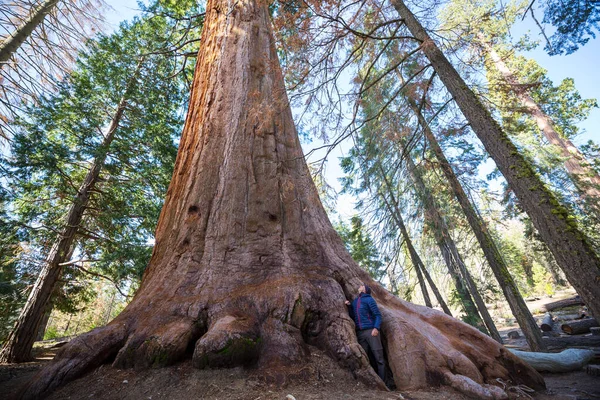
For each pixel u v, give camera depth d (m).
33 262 9.62
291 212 5.06
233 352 3.09
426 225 11.69
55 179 9.73
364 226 11.54
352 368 3.32
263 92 6.18
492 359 4.04
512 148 4.39
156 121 11.91
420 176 10.55
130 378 3.04
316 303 3.81
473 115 4.88
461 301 13.88
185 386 2.88
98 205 10.40
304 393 2.90
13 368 5.70
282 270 4.29
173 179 5.75
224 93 6.12
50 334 24.81
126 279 10.26
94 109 11.13
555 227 3.68
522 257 26.78
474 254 12.65
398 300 4.68
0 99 9.09
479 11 8.41
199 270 4.24
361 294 4.01
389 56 7.82
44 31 10.59
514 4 8.74
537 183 4.02
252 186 5.11
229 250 4.43
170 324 3.52
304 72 5.14
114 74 11.08
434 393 3.23
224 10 7.63
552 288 27.27
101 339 3.43
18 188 9.03
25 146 8.41
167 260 4.52
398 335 3.78
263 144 5.65
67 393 2.91
